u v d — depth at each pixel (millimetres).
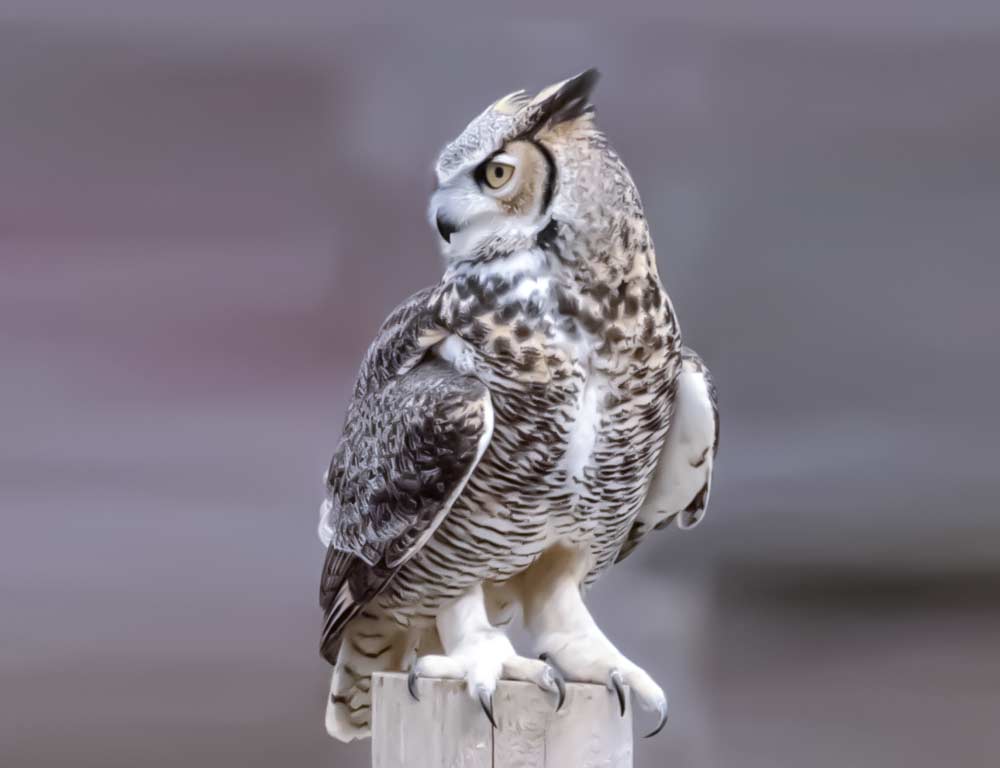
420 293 10266
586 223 10156
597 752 10125
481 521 10203
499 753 10117
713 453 10273
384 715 10141
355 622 10312
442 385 10172
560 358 10156
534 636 10258
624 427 10188
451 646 10227
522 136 10164
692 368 10250
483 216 10172
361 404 10281
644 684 10188
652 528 10375
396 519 10195
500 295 10164
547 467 10180
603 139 10188
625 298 10164
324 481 10375
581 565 10266
